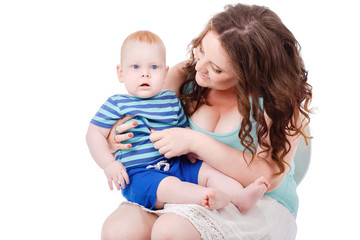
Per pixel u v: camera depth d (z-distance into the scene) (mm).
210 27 2961
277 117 3006
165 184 2926
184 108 3309
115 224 2873
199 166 3107
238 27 2893
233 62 2867
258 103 2961
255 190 2914
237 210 2988
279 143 3041
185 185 2908
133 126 3006
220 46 2879
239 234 2854
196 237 2717
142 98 3152
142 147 3090
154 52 3074
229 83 3004
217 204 2816
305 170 3689
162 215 2807
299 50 3051
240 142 3037
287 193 3330
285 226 3201
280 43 2930
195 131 3066
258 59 2895
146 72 3064
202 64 2979
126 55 3086
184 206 2809
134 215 2926
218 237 2764
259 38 2869
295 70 3016
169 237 2689
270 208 3166
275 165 3105
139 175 3027
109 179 3002
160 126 3150
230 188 3002
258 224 3006
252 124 3084
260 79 2930
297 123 3133
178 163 3123
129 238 2838
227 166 3014
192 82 3357
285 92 2947
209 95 3260
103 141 3068
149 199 2971
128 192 3064
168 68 3189
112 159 3027
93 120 3092
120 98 3129
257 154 3049
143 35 3102
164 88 3393
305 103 3182
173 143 3004
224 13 2973
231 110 3174
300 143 3576
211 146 3016
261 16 2959
